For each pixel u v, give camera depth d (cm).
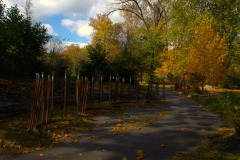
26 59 1507
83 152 536
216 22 2012
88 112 1048
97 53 2056
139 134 718
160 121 940
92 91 1155
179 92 2280
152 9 3078
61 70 2045
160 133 741
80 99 970
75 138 646
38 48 1638
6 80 1274
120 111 1149
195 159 514
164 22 2625
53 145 574
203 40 1809
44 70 1672
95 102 1359
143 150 564
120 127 802
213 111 1223
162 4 2992
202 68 1802
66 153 525
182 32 2078
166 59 2355
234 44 2038
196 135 731
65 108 885
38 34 1620
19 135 633
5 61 1359
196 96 1898
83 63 2036
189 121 955
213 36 1844
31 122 664
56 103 1102
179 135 725
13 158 482
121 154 532
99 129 765
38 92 674
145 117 1017
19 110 895
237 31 1991
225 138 672
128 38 3809
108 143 612
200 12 2120
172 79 2823
